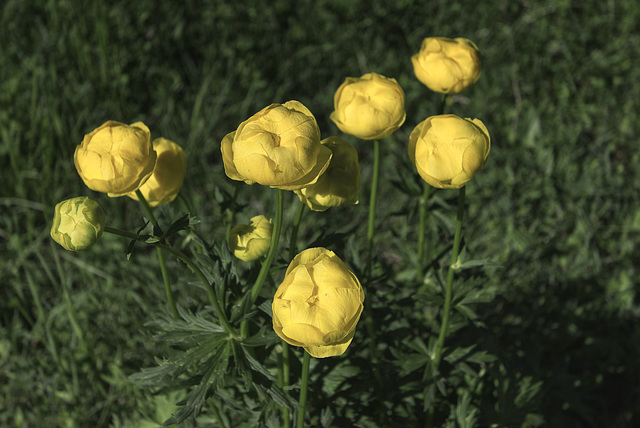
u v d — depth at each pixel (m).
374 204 0.60
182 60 1.06
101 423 0.75
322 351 0.51
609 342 0.83
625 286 0.88
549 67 1.10
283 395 0.55
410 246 0.69
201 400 0.54
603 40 1.14
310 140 0.49
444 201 0.64
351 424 0.64
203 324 0.56
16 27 1.00
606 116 1.05
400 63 1.08
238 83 1.04
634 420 0.81
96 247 0.85
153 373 0.56
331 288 0.49
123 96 0.99
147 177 0.54
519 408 0.67
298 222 0.56
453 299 0.63
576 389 0.79
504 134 1.02
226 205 0.62
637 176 0.98
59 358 0.77
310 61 1.07
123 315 0.79
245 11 1.08
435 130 0.53
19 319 0.82
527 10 1.16
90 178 0.52
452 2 1.14
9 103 0.93
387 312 0.64
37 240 0.86
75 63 0.99
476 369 0.71
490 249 0.89
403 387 0.65
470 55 0.59
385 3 1.11
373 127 0.56
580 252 0.91
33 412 0.77
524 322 0.84
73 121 0.95
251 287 0.57
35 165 0.92
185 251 0.63
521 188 0.94
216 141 1.00
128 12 1.04
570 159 0.97
